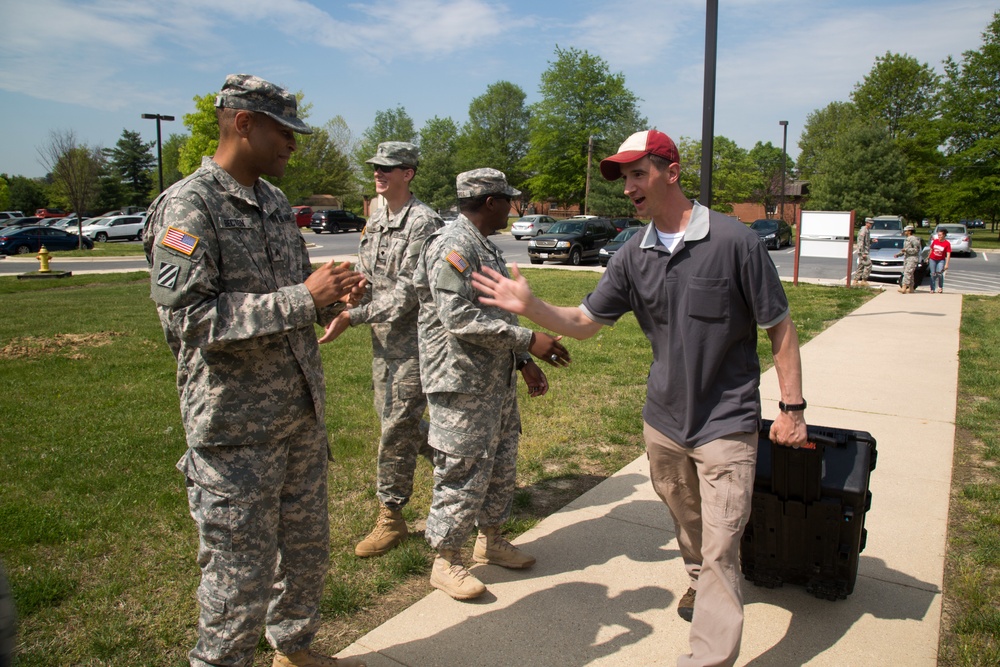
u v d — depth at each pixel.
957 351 8.73
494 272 2.62
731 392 2.49
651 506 4.17
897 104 56.75
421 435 3.55
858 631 2.91
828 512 2.87
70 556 3.52
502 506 3.39
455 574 3.14
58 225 39.88
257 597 2.20
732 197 63.69
